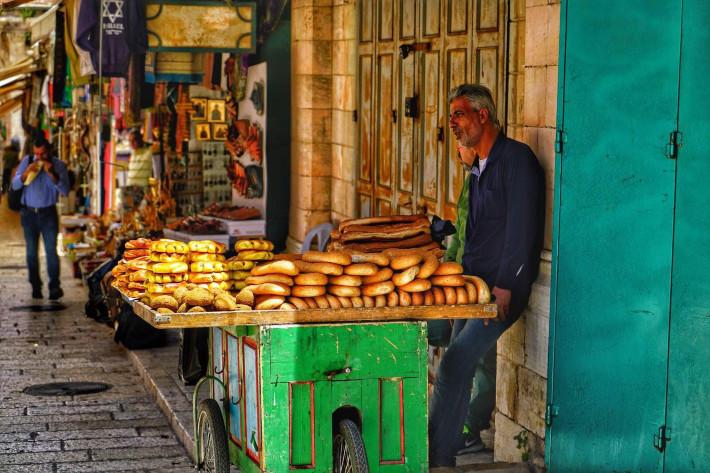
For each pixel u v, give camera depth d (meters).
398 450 5.71
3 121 35.88
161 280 5.96
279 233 12.50
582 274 6.28
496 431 7.19
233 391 6.02
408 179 9.37
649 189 6.14
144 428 8.45
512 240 6.56
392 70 9.70
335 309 5.65
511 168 6.58
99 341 11.87
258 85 12.58
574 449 6.36
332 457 5.65
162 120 14.52
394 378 5.67
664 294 6.14
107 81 16.62
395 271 5.85
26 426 8.46
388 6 9.78
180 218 13.42
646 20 6.09
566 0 6.20
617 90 6.16
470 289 5.93
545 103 6.54
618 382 6.28
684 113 6.06
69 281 16.67
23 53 24.14
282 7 11.80
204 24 10.97
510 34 7.30
